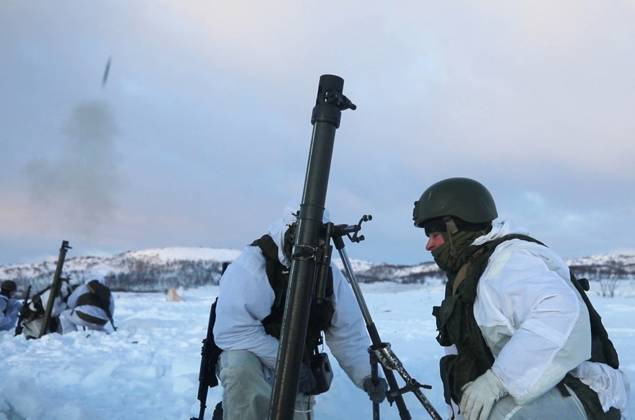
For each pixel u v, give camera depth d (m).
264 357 2.97
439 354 7.22
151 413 4.29
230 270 3.09
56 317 9.27
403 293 31.30
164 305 21.70
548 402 1.98
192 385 5.04
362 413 4.33
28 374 5.40
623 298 27.25
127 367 5.72
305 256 1.83
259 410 2.89
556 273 2.06
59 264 9.21
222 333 2.97
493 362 2.13
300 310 1.80
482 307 2.12
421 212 2.32
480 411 2.01
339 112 1.89
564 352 1.91
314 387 2.92
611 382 2.04
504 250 2.13
